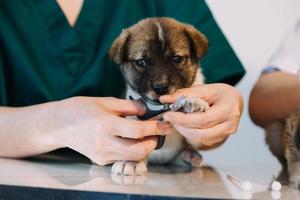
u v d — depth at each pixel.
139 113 0.48
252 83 0.89
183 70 0.55
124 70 0.57
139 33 0.57
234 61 0.71
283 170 0.55
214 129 0.47
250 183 0.42
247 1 0.91
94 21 0.68
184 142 0.56
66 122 0.49
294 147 0.49
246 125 0.86
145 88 0.53
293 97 0.65
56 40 0.67
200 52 0.58
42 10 0.67
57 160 0.56
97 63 0.67
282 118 0.65
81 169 0.49
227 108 0.48
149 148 0.46
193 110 0.47
